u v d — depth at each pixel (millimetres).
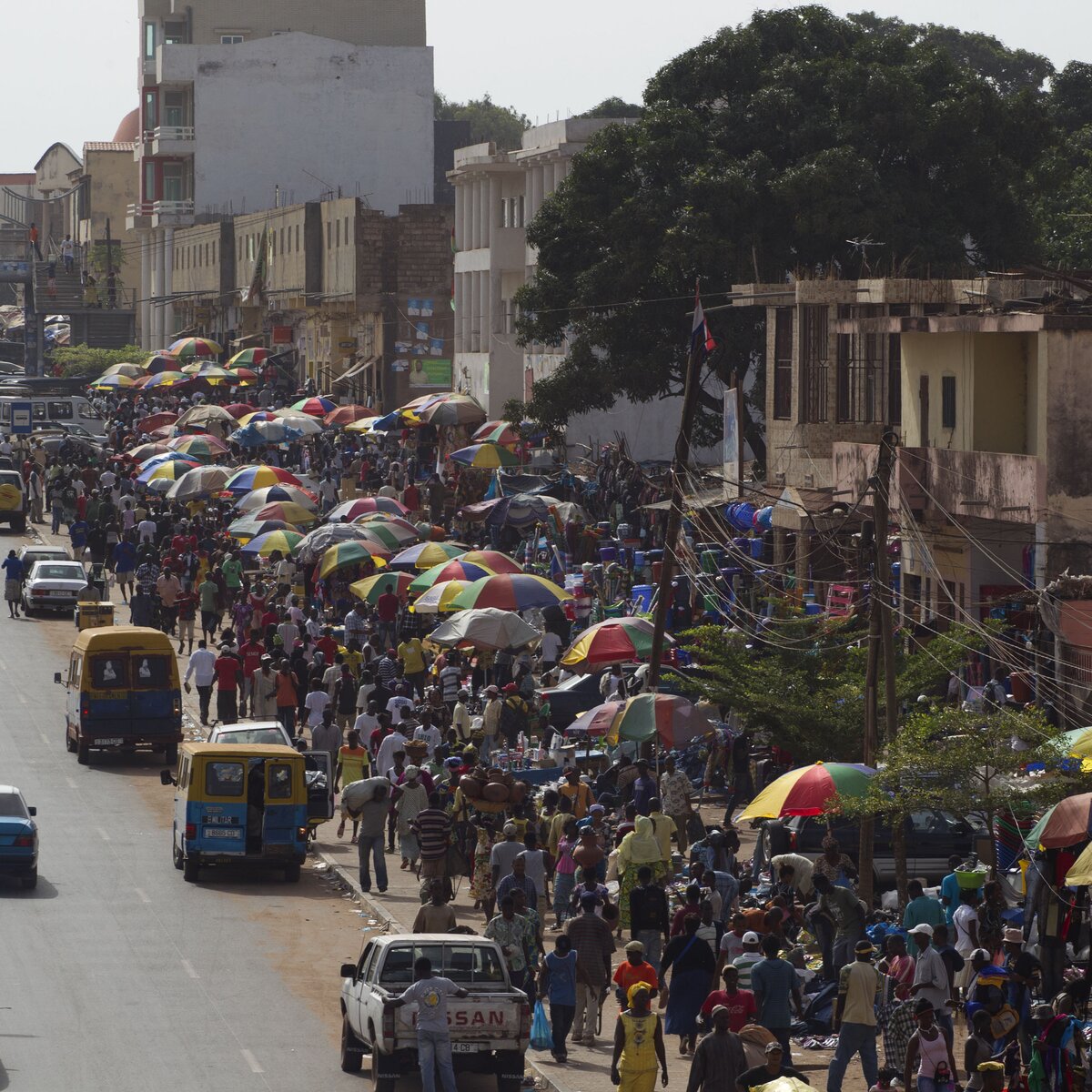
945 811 67750
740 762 89875
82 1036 61188
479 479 172875
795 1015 59688
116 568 167500
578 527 140125
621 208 153750
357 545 129000
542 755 95875
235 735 95062
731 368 153500
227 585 146125
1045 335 96375
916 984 53375
